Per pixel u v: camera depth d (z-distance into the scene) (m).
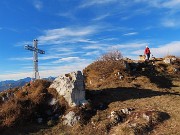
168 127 26.52
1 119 28.80
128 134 25.58
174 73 47.78
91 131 27.48
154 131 26.22
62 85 32.50
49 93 32.66
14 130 27.94
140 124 26.80
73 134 27.41
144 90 37.22
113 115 28.91
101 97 34.41
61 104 31.34
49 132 27.97
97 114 29.98
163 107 30.56
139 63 48.44
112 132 26.81
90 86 40.44
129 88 37.88
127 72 43.78
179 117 27.98
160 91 37.47
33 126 28.89
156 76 45.38
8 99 31.92
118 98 34.12
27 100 31.25
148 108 30.17
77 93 31.66
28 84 35.53
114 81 40.75
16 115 29.08
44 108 31.25
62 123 29.30
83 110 30.28
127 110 29.62
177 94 37.69
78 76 32.47
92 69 45.22
